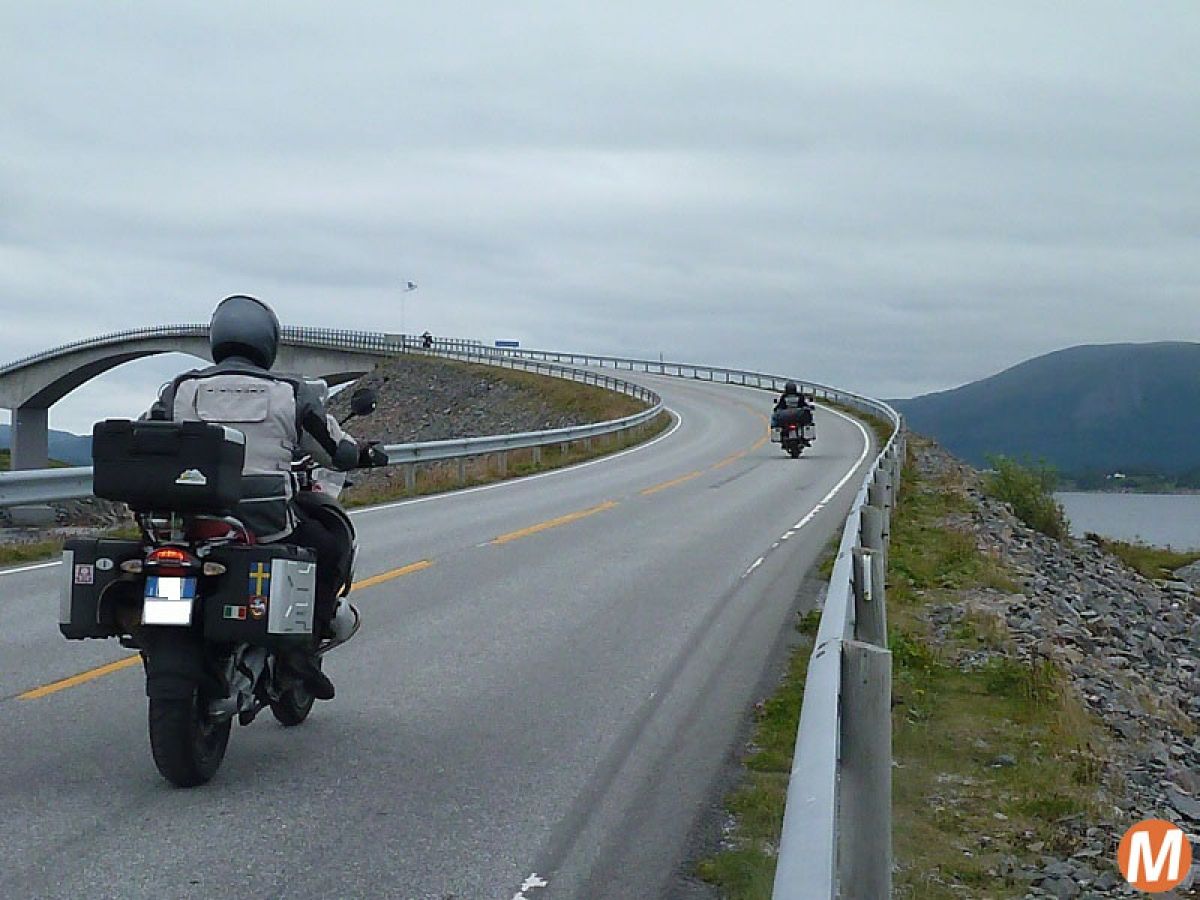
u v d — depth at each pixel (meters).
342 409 91.44
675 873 5.82
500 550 16.92
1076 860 6.96
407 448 26.17
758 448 42.72
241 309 7.20
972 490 30.67
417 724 8.27
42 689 8.91
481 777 7.18
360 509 22.75
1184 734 13.40
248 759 7.44
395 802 6.71
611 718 8.50
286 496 6.95
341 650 10.47
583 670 9.91
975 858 6.76
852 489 27.66
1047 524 35.00
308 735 7.97
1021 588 16.72
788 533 19.28
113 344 108.25
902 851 6.71
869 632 8.22
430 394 85.75
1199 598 32.81
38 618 11.66
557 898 5.49
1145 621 24.02
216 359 7.32
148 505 6.35
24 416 119.56
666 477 31.17
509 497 25.50
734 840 6.26
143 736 7.81
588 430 40.62
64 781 6.93
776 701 8.89
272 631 6.43
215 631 6.40
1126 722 11.90
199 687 6.65
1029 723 9.45
